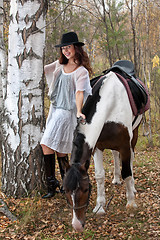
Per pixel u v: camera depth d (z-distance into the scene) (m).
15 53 3.49
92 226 2.99
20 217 3.16
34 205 3.29
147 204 3.44
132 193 3.35
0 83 4.17
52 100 3.30
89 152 2.56
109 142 3.13
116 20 7.07
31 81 3.53
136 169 4.77
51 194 3.52
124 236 2.76
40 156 3.67
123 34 6.48
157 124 7.59
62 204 3.42
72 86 3.06
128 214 3.23
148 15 7.18
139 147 6.19
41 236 2.81
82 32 7.45
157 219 3.04
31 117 3.57
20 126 3.55
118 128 3.06
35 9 3.44
